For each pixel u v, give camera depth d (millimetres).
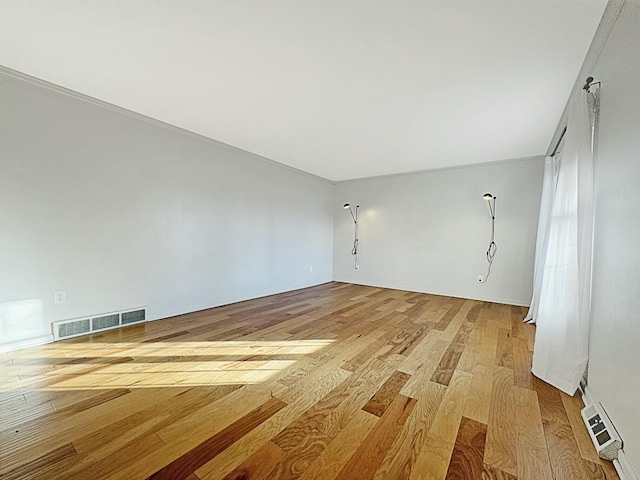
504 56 1884
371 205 5809
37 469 1194
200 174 3654
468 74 2111
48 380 1916
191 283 3631
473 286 4684
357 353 2467
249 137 3605
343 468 1237
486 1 1449
